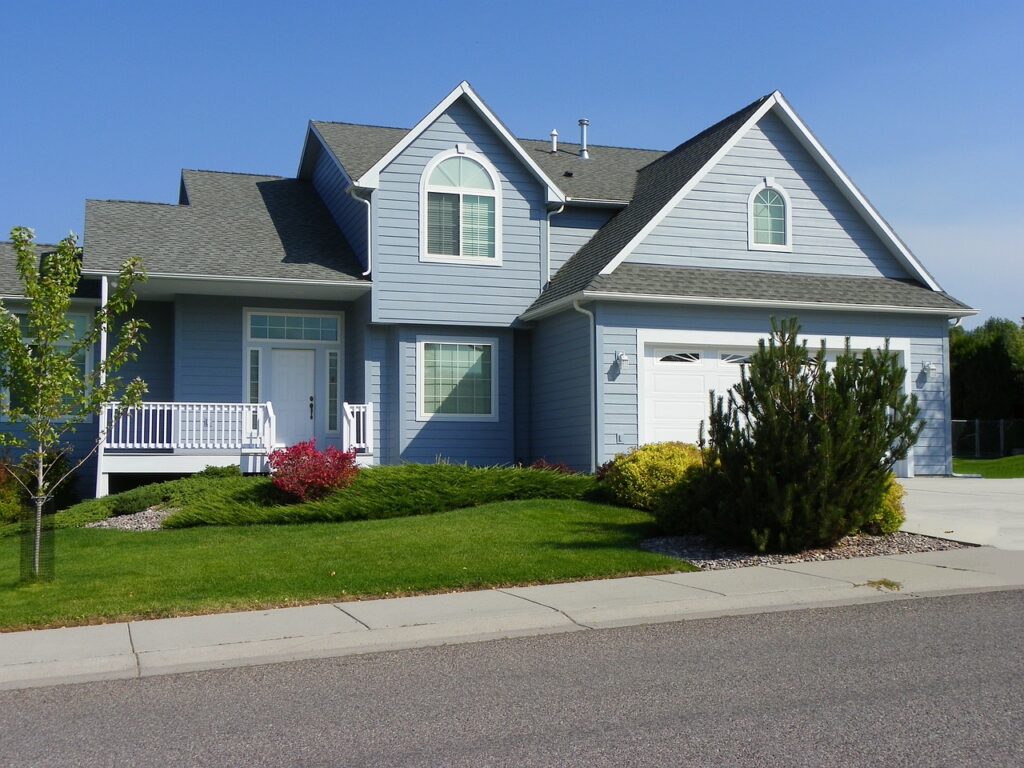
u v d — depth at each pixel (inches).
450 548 529.0
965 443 1734.7
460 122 878.4
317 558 508.4
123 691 313.4
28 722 282.4
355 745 251.6
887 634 358.3
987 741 241.4
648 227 847.7
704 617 401.7
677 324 813.9
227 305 880.3
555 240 941.2
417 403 861.8
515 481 710.5
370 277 852.0
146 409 800.9
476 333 884.0
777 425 515.8
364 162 904.9
